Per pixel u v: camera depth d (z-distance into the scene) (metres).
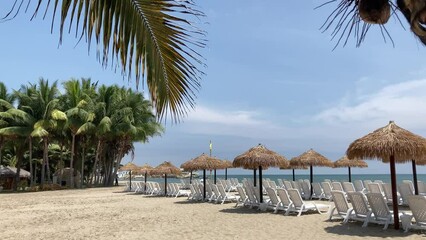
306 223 10.12
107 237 9.06
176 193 21.17
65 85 35.94
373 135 9.12
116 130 35.50
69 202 19.12
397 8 1.90
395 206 8.77
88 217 12.88
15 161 47.97
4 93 34.72
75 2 2.01
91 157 46.56
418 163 15.01
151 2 2.18
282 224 10.13
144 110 37.84
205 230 9.62
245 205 14.62
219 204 15.72
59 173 37.97
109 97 36.84
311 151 19.14
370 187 14.05
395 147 8.48
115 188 32.53
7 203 19.23
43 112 33.94
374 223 9.57
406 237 7.95
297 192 11.67
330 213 10.48
